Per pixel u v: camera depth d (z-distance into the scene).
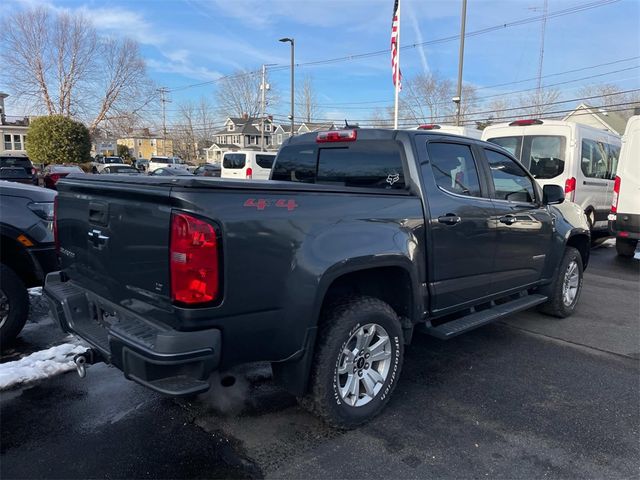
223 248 2.48
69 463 2.77
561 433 3.20
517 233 4.57
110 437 3.04
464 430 3.21
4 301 4.18
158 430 3.13
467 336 5.04
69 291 3.32
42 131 36.12
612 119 42.72
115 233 2.84
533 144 9.51
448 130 10.70
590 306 6.19
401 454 2.94
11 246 4.32
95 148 46.47
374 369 3.32
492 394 3.73
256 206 2.61
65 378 3.81
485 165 4.32
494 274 4.40
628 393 3.79
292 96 31.52
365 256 3.03
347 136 3.95
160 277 2.54
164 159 45.75
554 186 4.93
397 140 3.70
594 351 4.66
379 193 3.31
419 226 3.52
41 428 3.12
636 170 8.34
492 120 46.47
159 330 2.54
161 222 2.51
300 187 2.84
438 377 4.03
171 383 2.46
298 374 2.94
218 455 2.88
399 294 3.52
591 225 10.18
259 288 2.63
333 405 3.04
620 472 2.80
